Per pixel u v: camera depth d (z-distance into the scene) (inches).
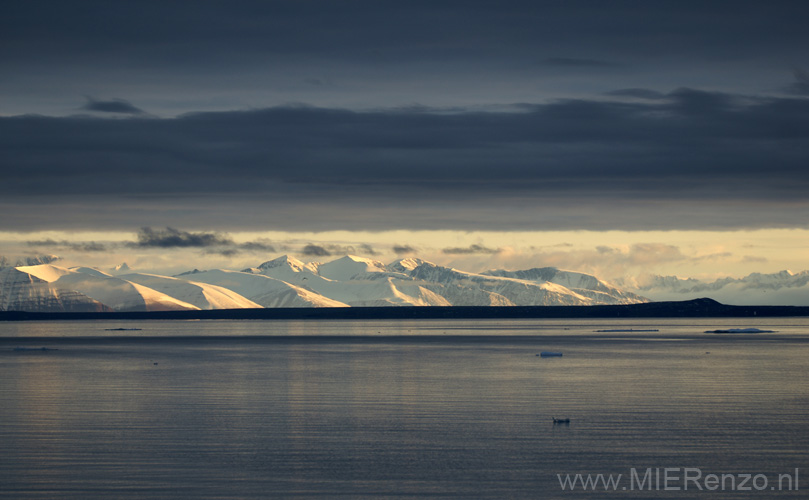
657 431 2684.5
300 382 4220.0
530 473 2161.7
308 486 2037.4
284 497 1948.8
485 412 3095.5
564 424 2812.5
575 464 2247.8
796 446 2461.9
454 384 4082.2
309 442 2517.2
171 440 2541.8
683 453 2373.3
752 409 3149.6
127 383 4197.8
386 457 2324.1
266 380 4340.6
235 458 2309.3
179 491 1993.1
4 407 3250.5
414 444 2486.5
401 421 2891.2
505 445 2472.9
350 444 2486.5
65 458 2300.7
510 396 3565.5
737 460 2295.8
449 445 2472.9
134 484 2048.5
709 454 2361.0
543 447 2447.1
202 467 2209.6
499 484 2064.5
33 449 2410.2
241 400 3472.0
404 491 2001.7
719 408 3176.7
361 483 2065.7
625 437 2586.1
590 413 3056.1
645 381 4205.2
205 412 3115.2
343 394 3671.3
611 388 3873.0
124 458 2301.9
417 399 3476.9
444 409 3176.7
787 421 2866.6
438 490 2010.3
